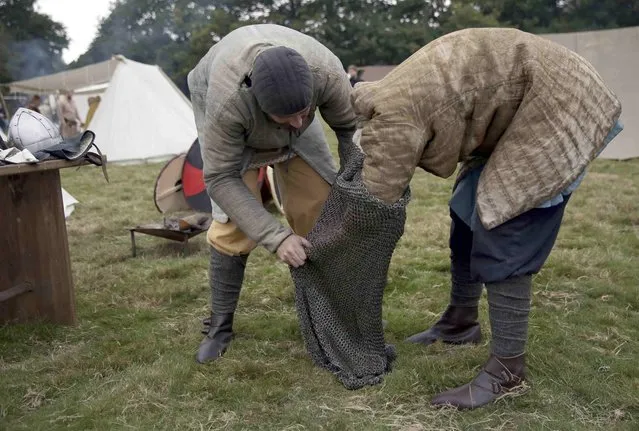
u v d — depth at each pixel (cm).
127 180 900
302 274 275
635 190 721
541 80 220
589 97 224
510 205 224
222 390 266
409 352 296
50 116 2142
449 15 4450
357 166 257
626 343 306
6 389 270
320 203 299
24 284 339
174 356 295
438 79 225
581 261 431
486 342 308
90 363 295
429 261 446
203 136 272
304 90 233
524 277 241
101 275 433
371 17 4409
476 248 239
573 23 3850
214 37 3891
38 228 337
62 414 252
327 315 276
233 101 249
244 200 264
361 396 259
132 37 4347
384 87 233
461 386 255
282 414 249
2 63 4441
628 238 502
